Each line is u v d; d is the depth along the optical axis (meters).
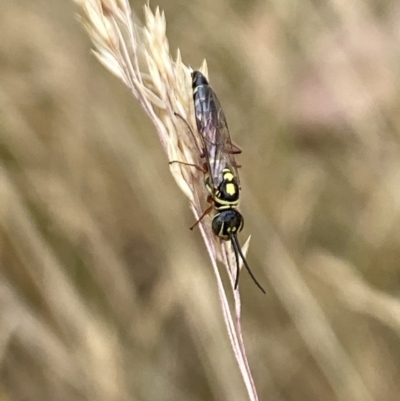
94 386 0.08
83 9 0.06
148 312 0.08
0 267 0.08
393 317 0.08
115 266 0.08
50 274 0.08
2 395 0.08
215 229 0.06
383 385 0.08
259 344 0.08
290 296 0.08
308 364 0.08
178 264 0.08
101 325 0.08
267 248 0.08
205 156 0.06
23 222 0.08
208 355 0.08
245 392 0.08
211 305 0.08
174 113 0.06
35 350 0.08
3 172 0.08
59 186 0.08
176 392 0.08
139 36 0.06
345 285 0.08
